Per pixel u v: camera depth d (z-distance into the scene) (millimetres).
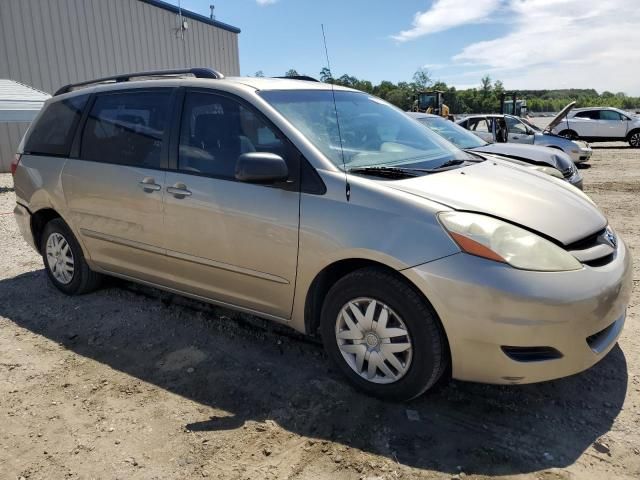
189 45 20562
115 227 3889
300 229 2926
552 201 2977
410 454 2475
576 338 2510
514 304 2422
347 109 3670
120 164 3807
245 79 3600
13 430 2746
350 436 2615
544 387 2990
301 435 2639
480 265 2471
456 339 2545
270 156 2873
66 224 4355
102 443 2627
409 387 2732
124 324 3963
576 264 2578
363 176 2922
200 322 3945
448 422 2703
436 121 8914
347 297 2879
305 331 3146
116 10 17312
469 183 3008
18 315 4191
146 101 3781
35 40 15188
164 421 2787
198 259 3432
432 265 2541
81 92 4309
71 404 2963
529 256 2510
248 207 3113
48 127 4500
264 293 3201
